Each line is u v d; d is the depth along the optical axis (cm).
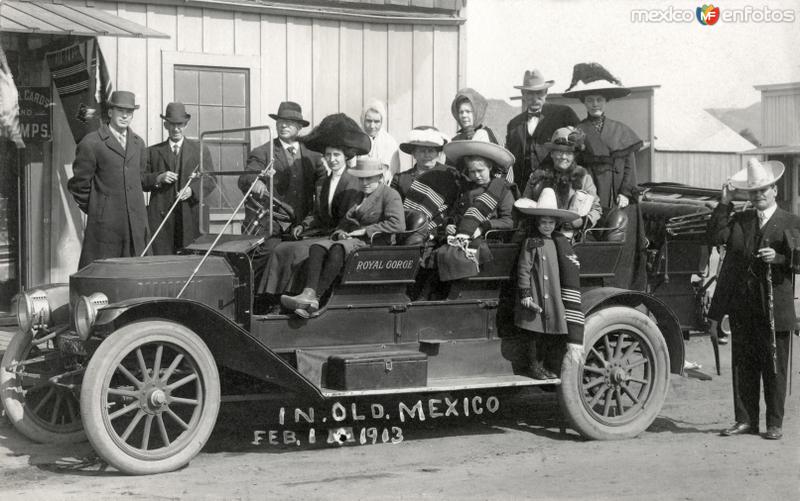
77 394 621
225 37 1048
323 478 563
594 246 695
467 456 625
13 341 661
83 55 931
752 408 686
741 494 529
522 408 792
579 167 720
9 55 966
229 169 698
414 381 633
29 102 973
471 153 683
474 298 678
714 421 737
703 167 2041
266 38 1071
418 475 571
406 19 1138
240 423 718
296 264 641
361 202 675
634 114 1077
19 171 985
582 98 821
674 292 750
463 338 674
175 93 1025
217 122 1051
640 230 737
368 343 646
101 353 551
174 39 1020
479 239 668
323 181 697
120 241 836
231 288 626
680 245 747
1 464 596
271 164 636
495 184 686
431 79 1166
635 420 684
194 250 690
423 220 688
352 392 609
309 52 1097
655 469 587
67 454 623
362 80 1129
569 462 607
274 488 538
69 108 940
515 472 580
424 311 662
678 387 874
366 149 684
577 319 650
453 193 711
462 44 1178
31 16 873
